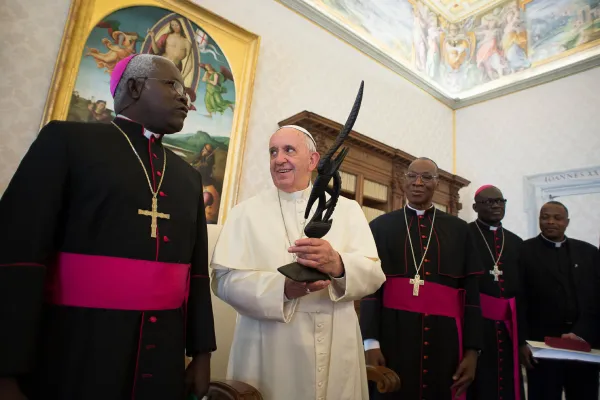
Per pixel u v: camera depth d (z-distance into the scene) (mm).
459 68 7676
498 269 3025
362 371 1731
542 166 6234
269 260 1652
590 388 2928
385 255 2426
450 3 7496
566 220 3305
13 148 2977
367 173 4918
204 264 1464
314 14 5301
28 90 3090
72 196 1118
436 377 2076
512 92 6824
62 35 3299
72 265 1070
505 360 2764
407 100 6656
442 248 2377
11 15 3084
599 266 3043
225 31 4289
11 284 921
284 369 1515
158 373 1107
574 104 6051
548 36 6570
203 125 3990
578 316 2996
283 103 4773
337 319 1624
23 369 887
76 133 1191
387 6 6633
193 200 1430
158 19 3818
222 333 2025
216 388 1393
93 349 1027
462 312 2277
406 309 2215
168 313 1198
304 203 1808
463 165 7258
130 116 1363
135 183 1224
